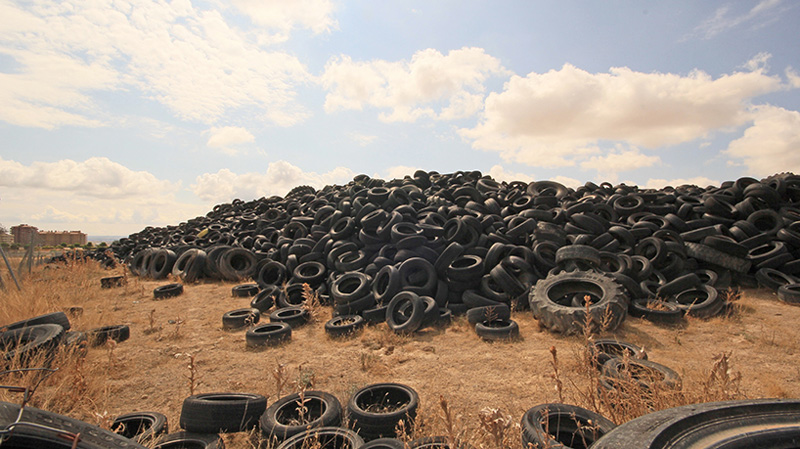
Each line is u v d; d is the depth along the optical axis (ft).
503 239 43.86
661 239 42.63
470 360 24.21
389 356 25.54
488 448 12.32
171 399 19.60
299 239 52.85
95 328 29.25
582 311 27.45
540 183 67.31
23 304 30.91
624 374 16.28
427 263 37.73
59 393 17.79
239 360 25.03
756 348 24.53
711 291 32.99
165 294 44.16
